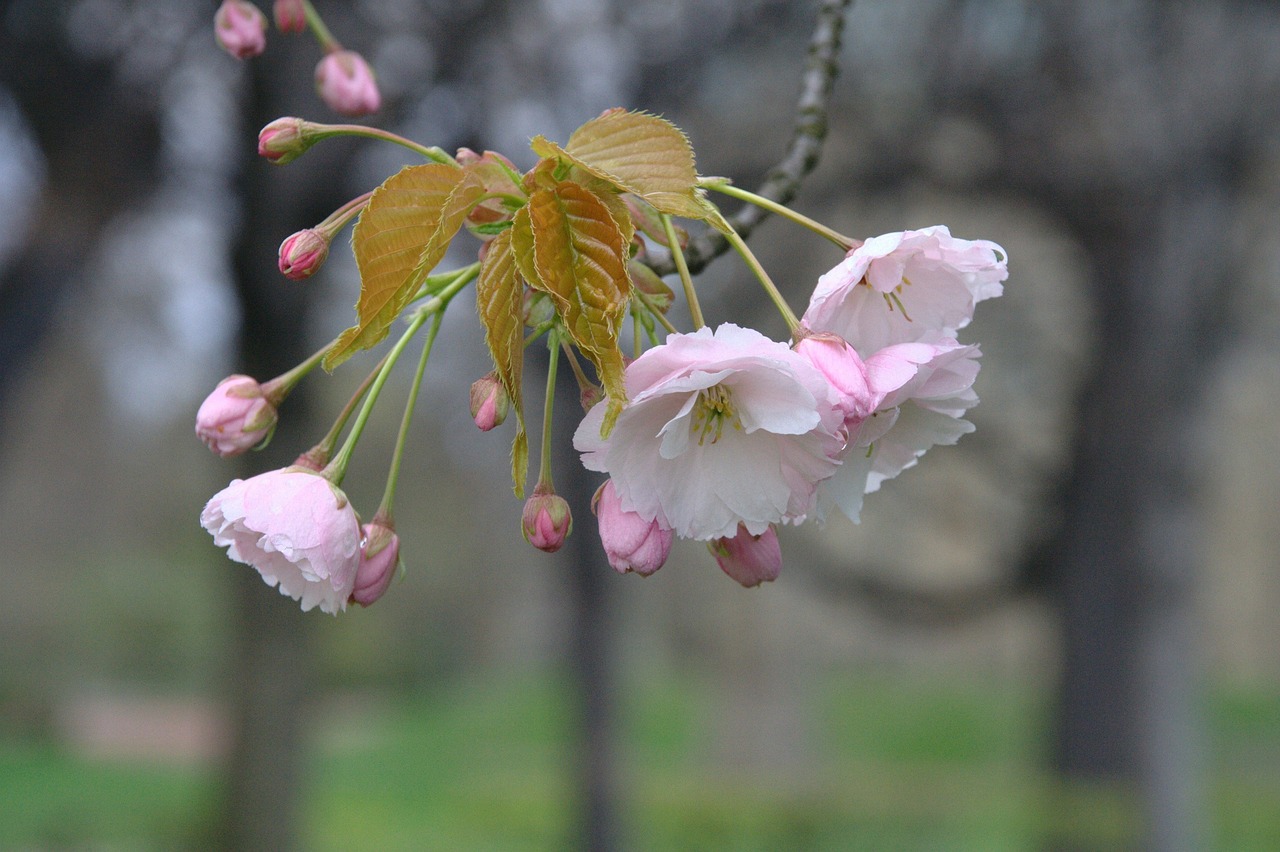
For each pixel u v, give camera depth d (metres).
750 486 1.36
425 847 10.66
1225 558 23.88
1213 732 19.70
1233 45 6.93
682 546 16.36
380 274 1.27
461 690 25.73
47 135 7.16
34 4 6.71
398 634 25.48
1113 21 6.95
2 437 8.59
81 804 12.22
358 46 6.18
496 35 6.50
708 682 19.53
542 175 1.26
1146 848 8.16
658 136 1.34
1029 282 9.50
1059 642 8.78
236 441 1.58
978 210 8.66
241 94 6.27
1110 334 7.89
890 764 16.70
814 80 1.89
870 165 7.42
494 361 1.25
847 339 1.54
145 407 26.61
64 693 20.67
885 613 9.96
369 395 1.51
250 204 6.23
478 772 16.16
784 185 1.82
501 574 27.80
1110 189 7.34
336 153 6.17
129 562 25.98
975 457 9.49
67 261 7.86
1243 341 8.95
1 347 8.18
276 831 7.17
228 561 7.62
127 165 7.29
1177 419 7.93
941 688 23.33
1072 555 8.45
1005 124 7.25
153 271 9.63
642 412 1.34
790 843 9.70
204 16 6.58
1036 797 8.66
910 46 7.29
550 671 27.06
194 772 15.24
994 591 9.73
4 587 23.06
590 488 7.67
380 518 1.52
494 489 24.20
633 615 20.39
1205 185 7.29
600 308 1.20
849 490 1.48
